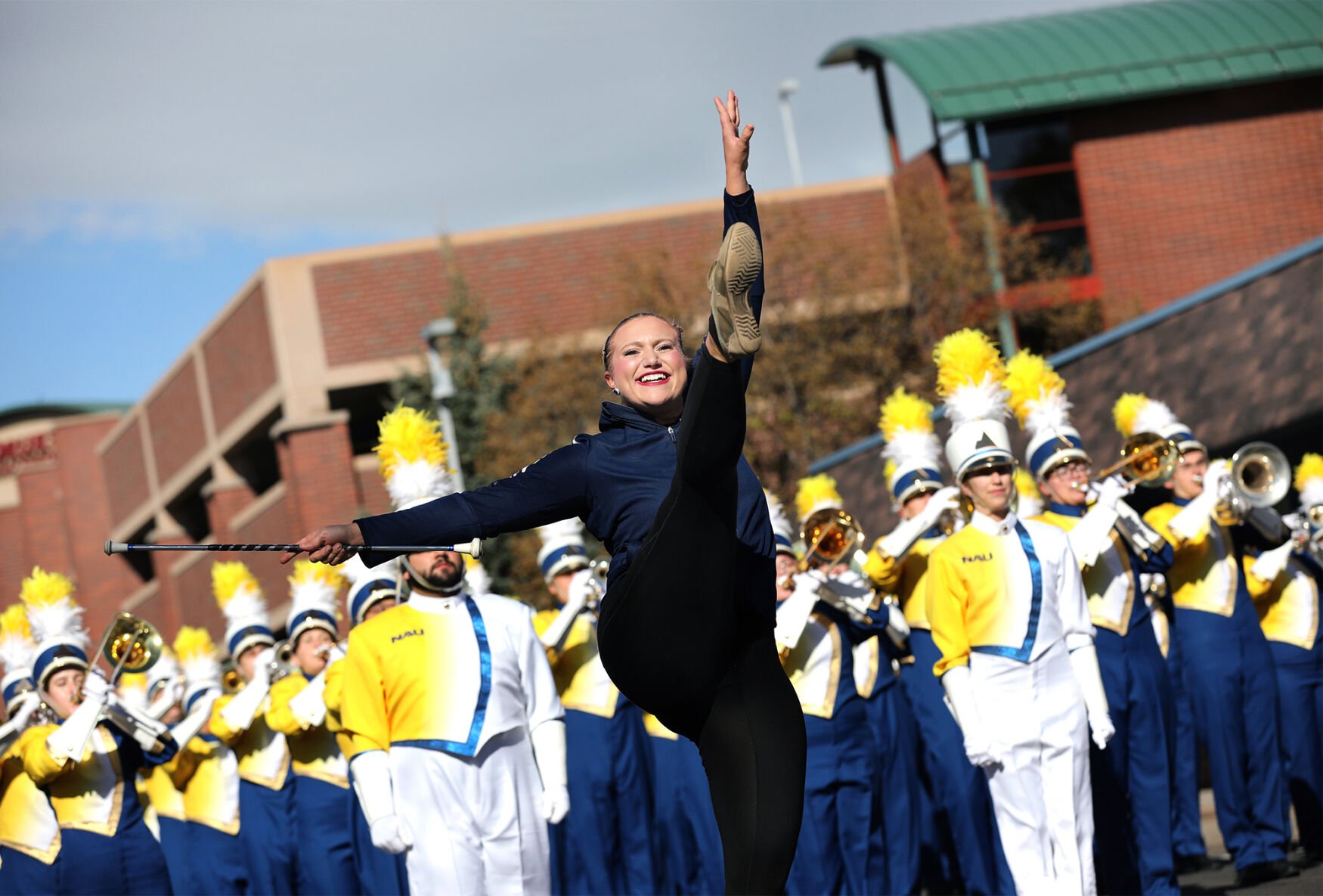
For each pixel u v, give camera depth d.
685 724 8.66
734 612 8.44
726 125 7.98
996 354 18.75
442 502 8.80
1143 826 19.64
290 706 23.02
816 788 20.36
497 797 16.55
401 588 17.52
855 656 21.62
